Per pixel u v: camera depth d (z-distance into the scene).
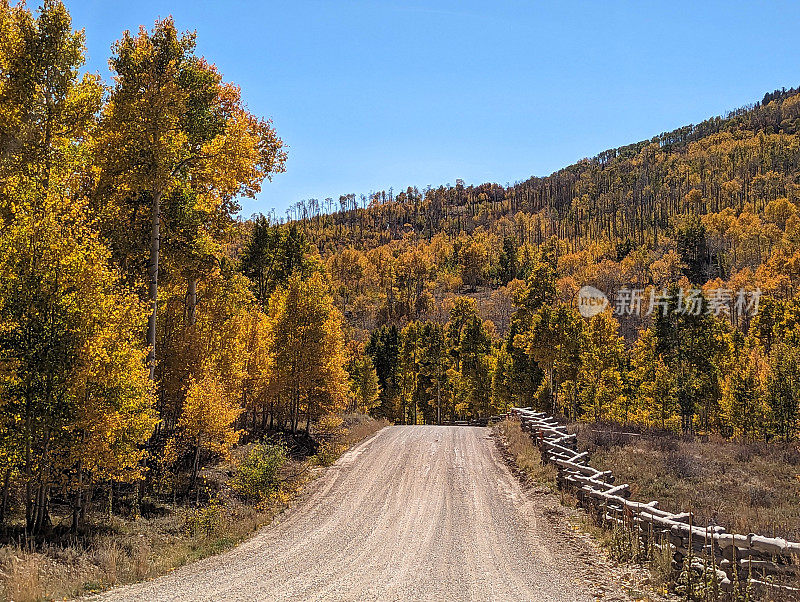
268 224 38.53
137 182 16.27
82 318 12.55
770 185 192.12
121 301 13.70
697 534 9.62
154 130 16.33
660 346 46.38
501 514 14.95
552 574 10.02
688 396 42.38
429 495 17.25
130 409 13.70
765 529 12.88
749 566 8.70
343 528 13.95
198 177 18.55
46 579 9.28
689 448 26.11
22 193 13.61
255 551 12.08
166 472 17.84
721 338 48.53
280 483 18.80
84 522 13.71
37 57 15.94
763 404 39.81
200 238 19.36
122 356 13.10
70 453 12.62
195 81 19.11
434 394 72.81
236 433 18.23
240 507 16.27
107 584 9.51
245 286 25.45
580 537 12.54
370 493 17.84
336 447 26.77
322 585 9.39
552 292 51.88
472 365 63.25
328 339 29.14
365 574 10.06
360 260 158.88
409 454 24.53
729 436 45.31
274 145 21.09
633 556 10.62
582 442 24.95
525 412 31.50
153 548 12.36
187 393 17.61
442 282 154.12
